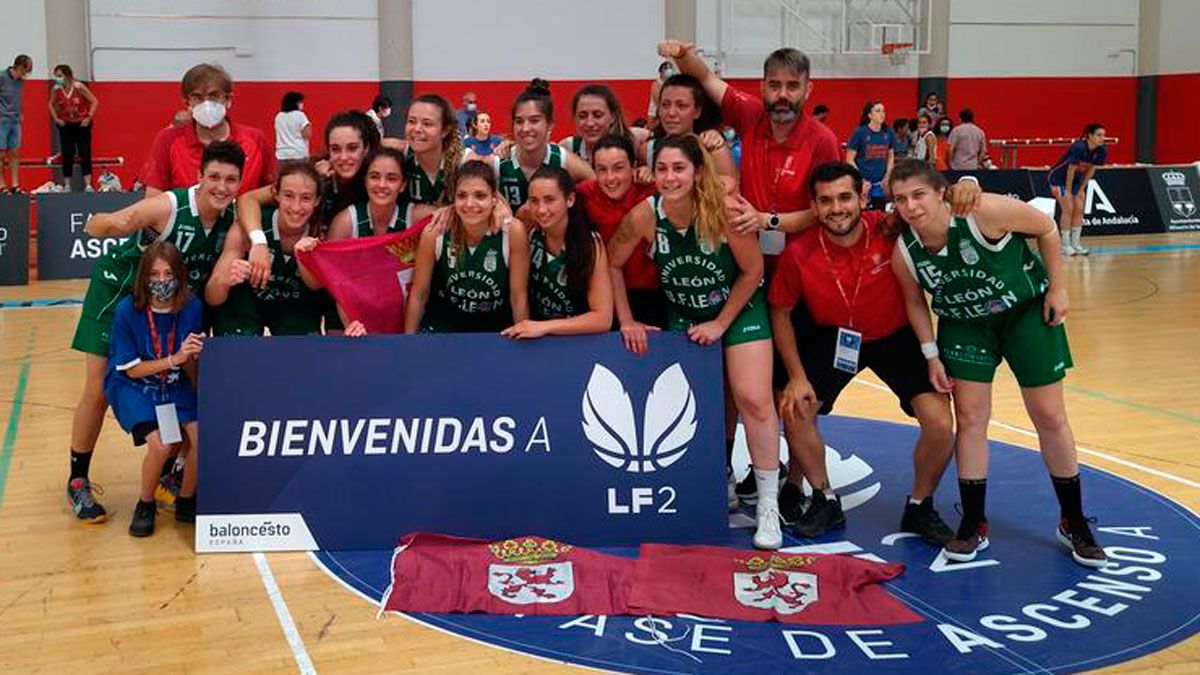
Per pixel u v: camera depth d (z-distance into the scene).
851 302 4.56
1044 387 4.38
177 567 4.44
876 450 6.14
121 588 4.22
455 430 4.65
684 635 3.76
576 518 4.65
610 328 4.80
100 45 16.95
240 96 17.67
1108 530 4.80
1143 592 4.12
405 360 4.65
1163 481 5.47
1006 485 5.48
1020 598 4.08
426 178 4.93
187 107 5.19
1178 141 21.73
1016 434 6.41
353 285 4.71
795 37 20.17
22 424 6.72
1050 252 4.30
